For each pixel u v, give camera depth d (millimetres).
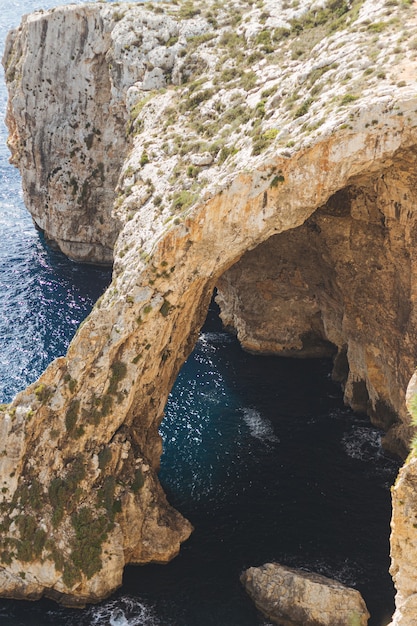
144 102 66750
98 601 49281
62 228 86312
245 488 56812
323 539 52594
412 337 57156
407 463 33594
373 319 60125
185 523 53031
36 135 87312
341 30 56750
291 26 64000
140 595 49344
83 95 82688
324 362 72000
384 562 50750
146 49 70562
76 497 51000
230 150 53344
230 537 52844
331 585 47531
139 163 59875
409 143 46438
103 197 84500
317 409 65375
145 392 54281
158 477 57562
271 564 49312
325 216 58688
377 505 55406
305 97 52375
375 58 50750
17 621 48219
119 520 51156
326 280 65250
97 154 83750
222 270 54469
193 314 55688
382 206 54812
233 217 49594
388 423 62219
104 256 86500
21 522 50438
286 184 48438
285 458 59781
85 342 51094
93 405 51562
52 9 83688
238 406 65375
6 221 94938
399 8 54969
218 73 64062
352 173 47969
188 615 47938
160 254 50281
